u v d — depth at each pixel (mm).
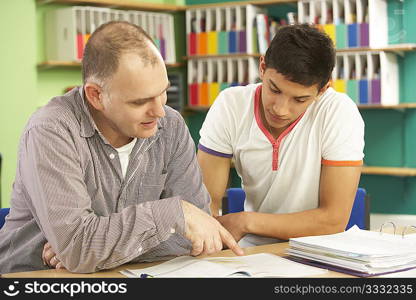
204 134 2746
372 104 6020
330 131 2488
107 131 2010
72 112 1951
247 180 2705
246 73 6629
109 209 2061
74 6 6297
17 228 2100
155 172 2139
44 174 1837
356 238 2137
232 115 2670
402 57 6309
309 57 2160
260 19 6457
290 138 2564
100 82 1793
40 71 6262
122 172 2066
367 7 6082
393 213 6438
